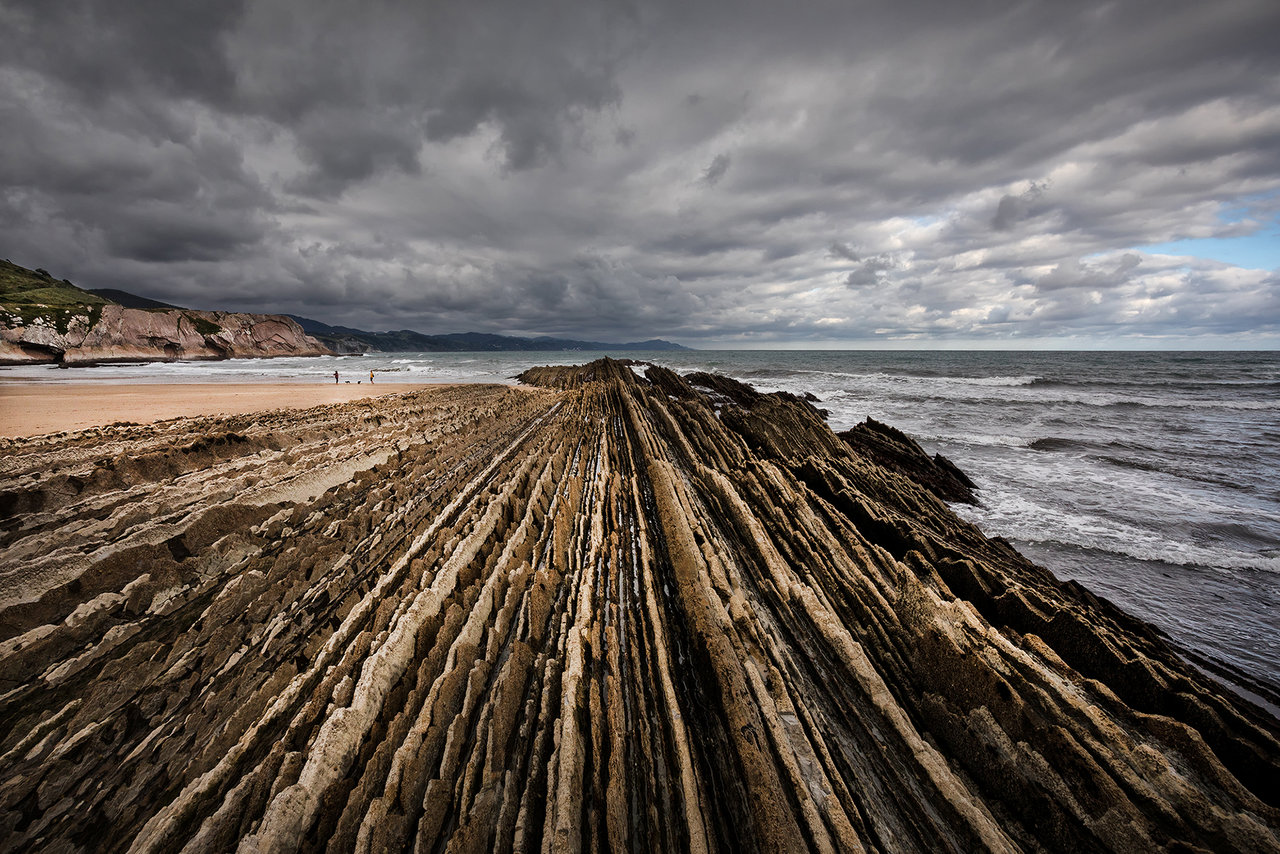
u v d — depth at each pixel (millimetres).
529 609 5629
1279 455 18547
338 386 36812
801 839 3391
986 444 20797
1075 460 18172
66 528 6562
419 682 4629
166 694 4637
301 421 15703
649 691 4828
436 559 6996
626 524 9141
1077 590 8148
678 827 3594
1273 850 3146
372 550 7535
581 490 11219
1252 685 6570
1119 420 26391
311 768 3633
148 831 3287
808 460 12680
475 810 3430
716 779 4051
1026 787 3818
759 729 4184
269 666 5160
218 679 4934
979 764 4137
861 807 3783
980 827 3564
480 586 6359
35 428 16078
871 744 4359
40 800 3570
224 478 8984
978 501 13664
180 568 6422
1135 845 3340
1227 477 15844
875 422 19641
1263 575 9469
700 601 5867
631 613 6234
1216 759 3805
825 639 5555
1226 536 11219
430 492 10320
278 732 4262
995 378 51031
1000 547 9586
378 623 5457
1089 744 3857
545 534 8531
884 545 9141
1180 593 8914
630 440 17281
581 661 4898
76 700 4391
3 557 5914
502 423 18828
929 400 34250
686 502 9453
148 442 11812
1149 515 12484
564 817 3342
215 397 27359
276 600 6074
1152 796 3506
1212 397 35469
